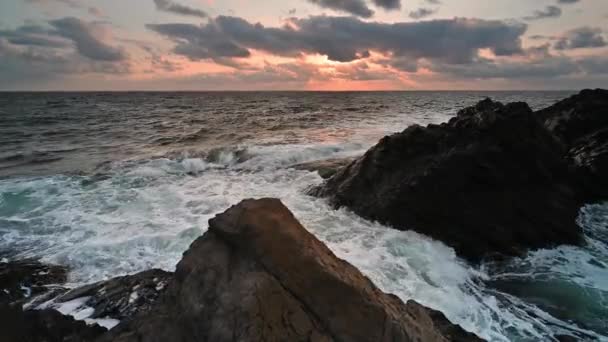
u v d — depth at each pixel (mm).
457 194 9500
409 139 10711
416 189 9609
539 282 7570
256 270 3662
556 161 10820
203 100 86750
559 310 6609
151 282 6137
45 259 7820
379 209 9797
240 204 4277
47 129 28688
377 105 60031
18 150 19547
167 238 8609
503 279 7715
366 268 7531
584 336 5914
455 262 8312
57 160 17000
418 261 7988
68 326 4703
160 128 29078
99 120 36188
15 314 4504
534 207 9523
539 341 5766
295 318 3447
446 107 53531
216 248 4027
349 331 3490
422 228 9305
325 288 3621
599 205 11312
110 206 10781
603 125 14375
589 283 7500
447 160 9773
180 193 11906
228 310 3455
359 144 19297
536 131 10797
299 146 18469
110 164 15852
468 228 9086
